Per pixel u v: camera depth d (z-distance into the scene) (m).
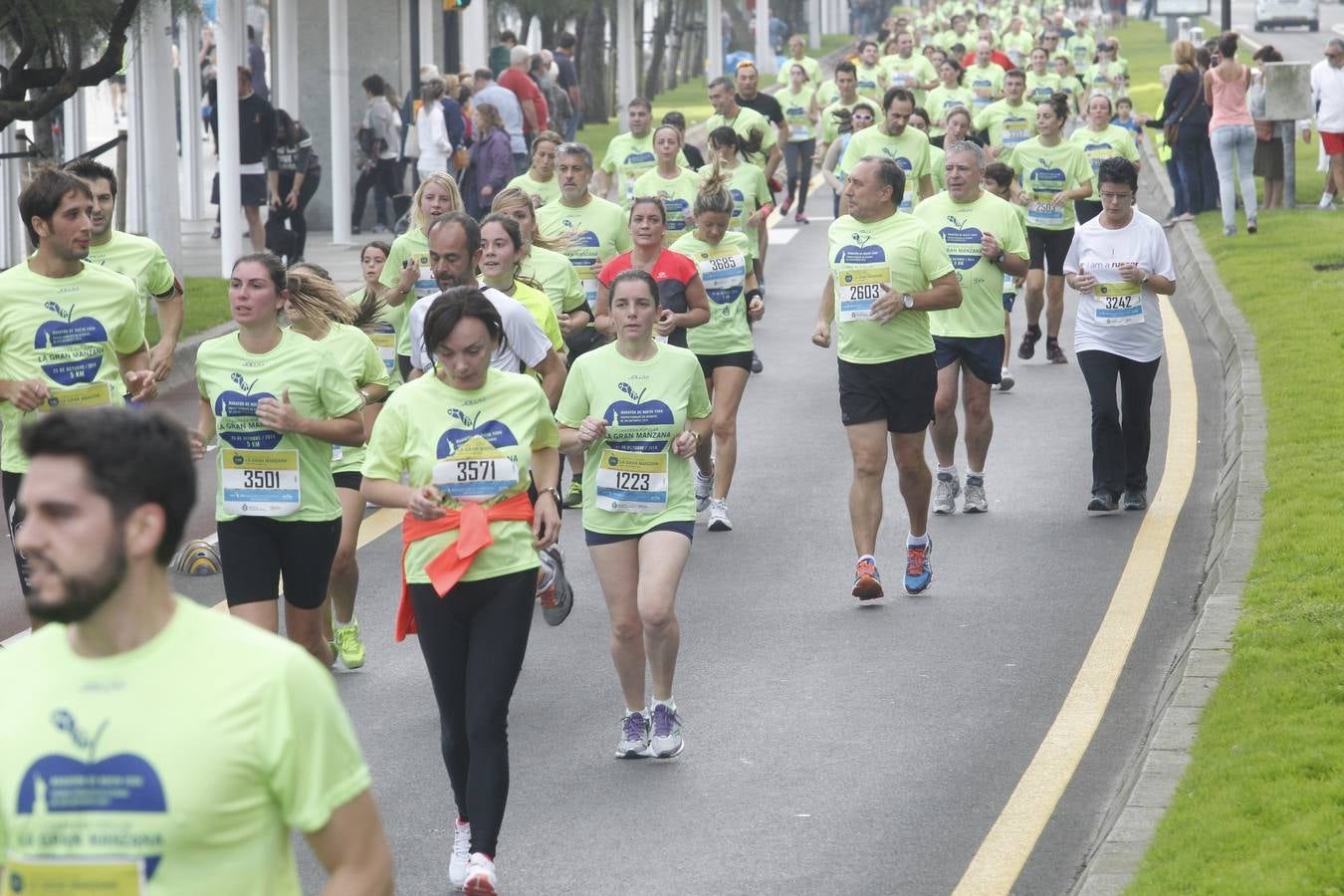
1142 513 21.88
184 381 31.69
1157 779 12.14
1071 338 34.97
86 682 5.87
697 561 20.62
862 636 17.53
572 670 16.81
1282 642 14.62
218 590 19.80
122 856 5.80
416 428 12.06
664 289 20.92
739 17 129.38
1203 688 13.91
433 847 12.66
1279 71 46.22
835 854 12.28
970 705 15.42
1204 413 26.73
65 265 15.52
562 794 13.56
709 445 22.67
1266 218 44.88
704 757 14.32
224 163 42.44
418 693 16.20
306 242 50.19
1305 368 26.80
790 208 56.75
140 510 5.75
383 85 52.78
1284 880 9.87
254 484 13.89
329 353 14.05
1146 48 133.12
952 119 33.47
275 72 59.62
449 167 50.19
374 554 21.58
